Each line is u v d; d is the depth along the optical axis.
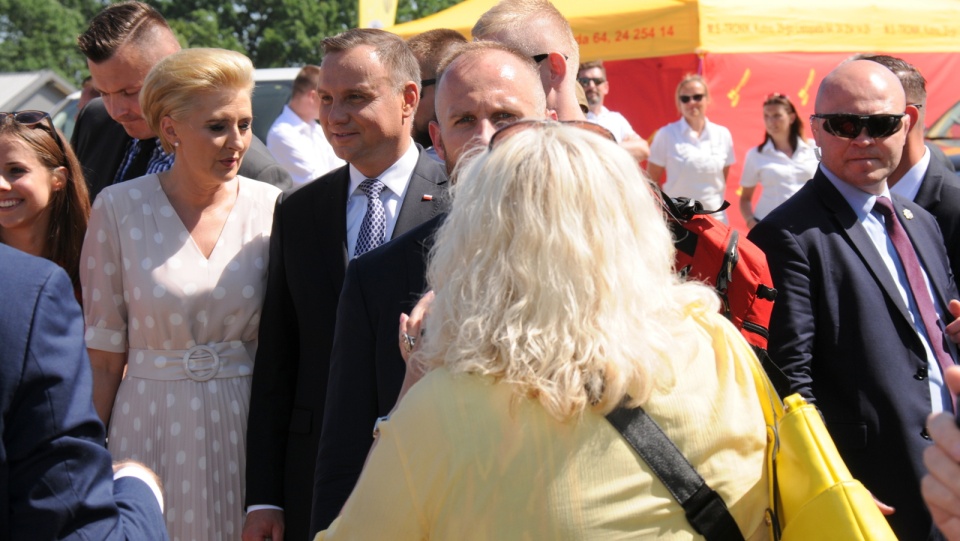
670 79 9.75
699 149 8.72
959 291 3.45
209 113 2.94
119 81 3.66
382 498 1.52
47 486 1.46
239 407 3.02
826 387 2.94
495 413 1.48
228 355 3.03
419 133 4.11
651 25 9.55
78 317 1.57
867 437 2.85
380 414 2.28
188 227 3.06
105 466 1.55
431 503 1.50
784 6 9.82
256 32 44.03
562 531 1.44
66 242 3.30
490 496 1.46
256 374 2.94
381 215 2.94
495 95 2.30
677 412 1.51
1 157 3.13
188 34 41.03
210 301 2.99
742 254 2.36
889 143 3.00
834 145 3.02
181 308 2.96
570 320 1.46
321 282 2.86
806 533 1.56
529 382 1.45
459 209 1.58
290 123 6.66
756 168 8.59
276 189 3.26
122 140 4.11
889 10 10.38
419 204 2.92
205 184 3.03
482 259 1.52
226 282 3.01
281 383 2.93
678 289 1.65
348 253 2.93
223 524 2.96
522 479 1.46
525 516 1.45
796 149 8.51
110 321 3.05
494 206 1.52
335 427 2.30
